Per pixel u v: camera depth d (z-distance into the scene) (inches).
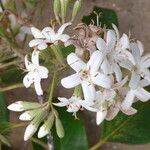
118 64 7.5
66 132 9.3
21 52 9.0
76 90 7.6
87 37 7.4
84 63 7.3
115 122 9.5
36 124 7.7
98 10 9.6
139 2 12.0
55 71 7.8
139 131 9.5
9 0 9.2
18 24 9.3
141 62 7.9
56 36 7.6
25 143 11.9
